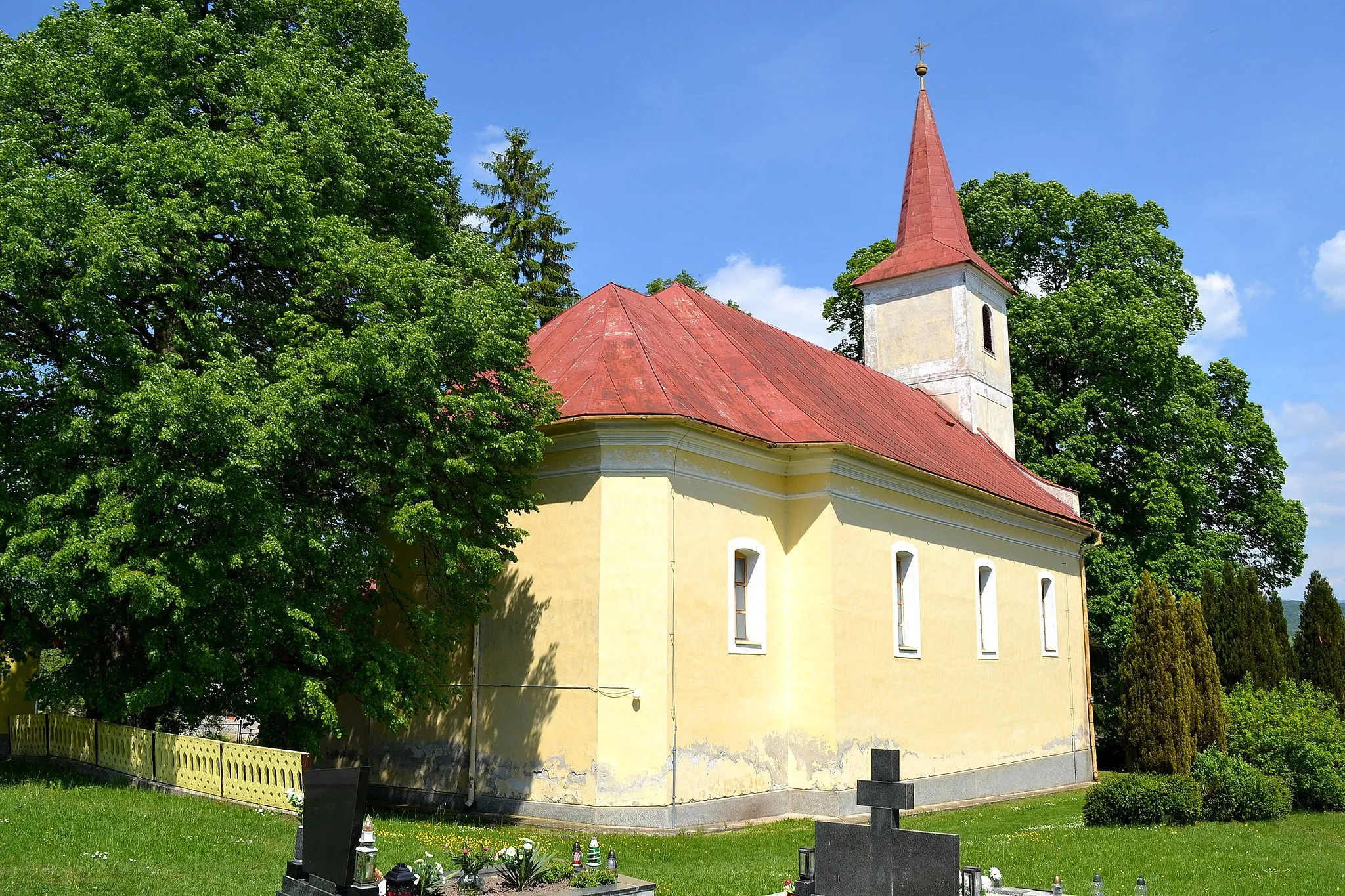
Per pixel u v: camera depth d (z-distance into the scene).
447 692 17.31
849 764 18.91
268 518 14.00
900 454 22.19
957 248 32.59
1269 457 39.75
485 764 18.22
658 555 17.31
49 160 15.59
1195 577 34.53
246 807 13.67
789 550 19.73
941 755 22.39
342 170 16.23
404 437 15.84
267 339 16.28
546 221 40.00
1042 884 12.60
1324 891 12.54
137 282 14.12
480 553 15.82
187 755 15.00
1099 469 35.88
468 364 15.64
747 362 21.64
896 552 21.53
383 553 16.22
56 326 14.98
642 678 16.97
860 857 10.37
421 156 18.53
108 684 16.39
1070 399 36.22
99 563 12.96
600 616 17.22
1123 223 38.50
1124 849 15.30
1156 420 35.38
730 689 18.23
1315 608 33.38
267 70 15.94
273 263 15.29
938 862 9.91
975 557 25.20
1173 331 35.88
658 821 16.56
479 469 15.77
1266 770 21.02
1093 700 33.91
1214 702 26.66
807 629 19.27
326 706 15.13
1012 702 26.12
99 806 13.02
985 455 30.03
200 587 14.13
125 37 15.18
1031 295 37.66
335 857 9.01
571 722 17.25
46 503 13.41
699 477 18.22
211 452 13.58
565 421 17.44
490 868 10.09
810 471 19.64
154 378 12.92
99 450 14.12
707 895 11.71
